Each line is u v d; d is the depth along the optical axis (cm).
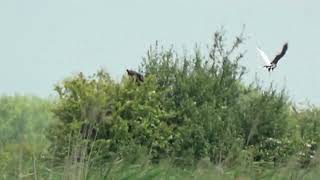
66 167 3653
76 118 6166
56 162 5266
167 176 4706
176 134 6712
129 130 6462
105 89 6438
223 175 4581
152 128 6562
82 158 3734
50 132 6138
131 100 6538
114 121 6244
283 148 6919
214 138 6738
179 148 6625
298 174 4450
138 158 4991
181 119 6944
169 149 6569
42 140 6266
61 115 6238
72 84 6316
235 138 6669
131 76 6744
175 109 6981
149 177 4238
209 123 6781
